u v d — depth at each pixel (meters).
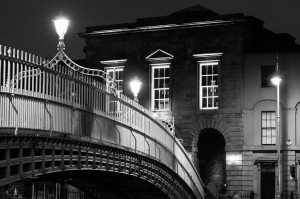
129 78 70.94
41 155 29.03
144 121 43.12
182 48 69.31
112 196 49.44
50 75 29.81
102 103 36.00
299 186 64.19
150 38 70.56
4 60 26.17
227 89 67.50
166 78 69.88
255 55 66.94
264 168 65.69
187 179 54.38
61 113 30.77
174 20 69.44
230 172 66.50
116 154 37.78
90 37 72.75
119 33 71.38
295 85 65.56
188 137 68.19
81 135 32.94
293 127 65.12
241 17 67.31
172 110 69.00
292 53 65.81
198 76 68.62
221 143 69.06
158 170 45.66
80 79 33.31
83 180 42.72
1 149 26.14
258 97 66.38
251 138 66.25
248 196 65.38
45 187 43.06
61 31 32.34
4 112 25.91
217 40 68.19
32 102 28.06
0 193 41.66
